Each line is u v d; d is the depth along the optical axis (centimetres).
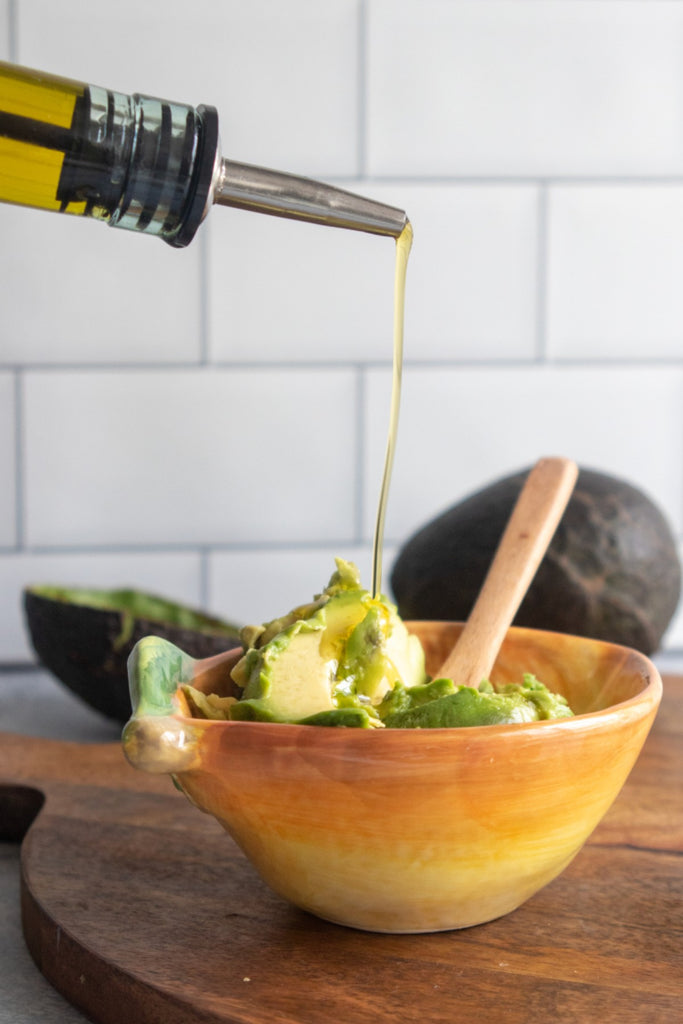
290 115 83
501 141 84
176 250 83
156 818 63
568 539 70
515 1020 46
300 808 46
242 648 57
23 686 81
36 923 56
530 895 53
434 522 74
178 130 49
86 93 49
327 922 55
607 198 84
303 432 85
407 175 84
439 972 50
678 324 85
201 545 85
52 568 84
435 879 48
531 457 85
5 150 48
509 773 46
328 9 82
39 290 82
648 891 59
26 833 64
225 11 82
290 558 85
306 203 53
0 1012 52
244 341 84
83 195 50
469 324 85
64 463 84
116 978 50
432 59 83
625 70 83
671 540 73
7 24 81
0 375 83
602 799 50
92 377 83
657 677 55
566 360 85
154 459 84
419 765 45
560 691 61
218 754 46
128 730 45
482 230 84
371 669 54
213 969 50
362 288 84
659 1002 48
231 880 59
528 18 83
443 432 85
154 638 53
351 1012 46
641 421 86
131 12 82
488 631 61
